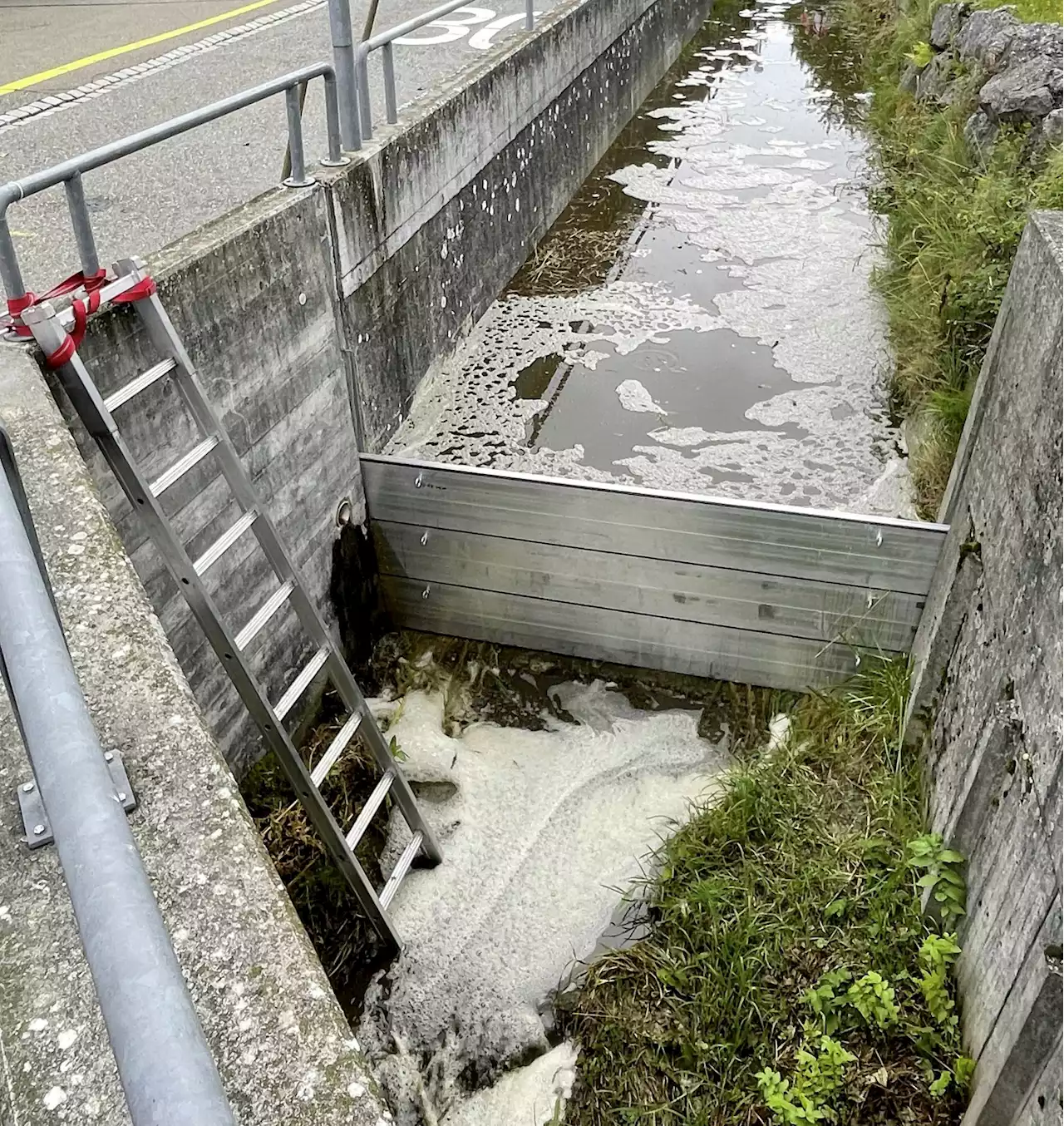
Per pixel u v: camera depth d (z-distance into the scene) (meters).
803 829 3.31
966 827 2.79
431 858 3.52
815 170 8.42
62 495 1.95
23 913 1.33
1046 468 2.50
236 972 1.26
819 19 13.25
